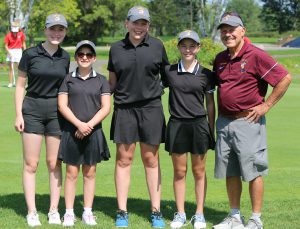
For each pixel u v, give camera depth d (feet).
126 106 18.98
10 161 27.73
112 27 228.43
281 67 17.98
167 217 19.76
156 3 291.17
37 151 18.97
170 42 91.35
